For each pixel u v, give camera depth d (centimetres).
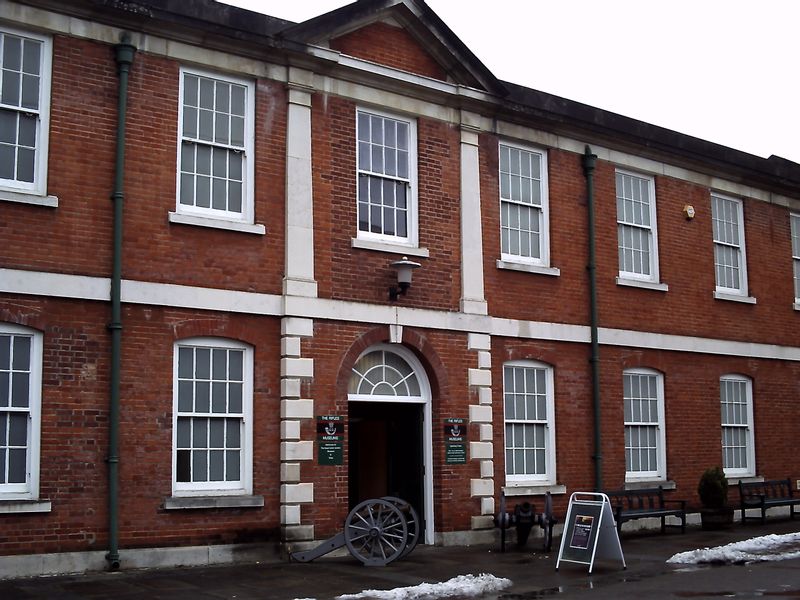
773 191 2278
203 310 1402
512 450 1725
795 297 2294
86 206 1329
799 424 2236
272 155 1498
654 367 1948
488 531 1633
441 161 1689
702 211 2109
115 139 1366
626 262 1956
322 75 1562
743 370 2128
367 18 1609
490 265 1723
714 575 1255
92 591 1128
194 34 1435
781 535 1606
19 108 1307
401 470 1652
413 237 1638
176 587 1160
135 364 1339
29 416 1262
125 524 1305
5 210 1270
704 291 2073
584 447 1806
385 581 1215
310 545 1434
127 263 1348
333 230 1538
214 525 1372
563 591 1148
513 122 1797
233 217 1459
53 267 1293
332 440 1482
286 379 1452
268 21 1509
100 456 1298
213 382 1413
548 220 1830
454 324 1648
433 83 1675
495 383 1702
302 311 1478
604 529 1327
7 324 1259
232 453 1418
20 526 1230
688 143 2088
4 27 1305
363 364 1572
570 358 1816
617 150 1961
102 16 1367
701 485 1873
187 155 1434
